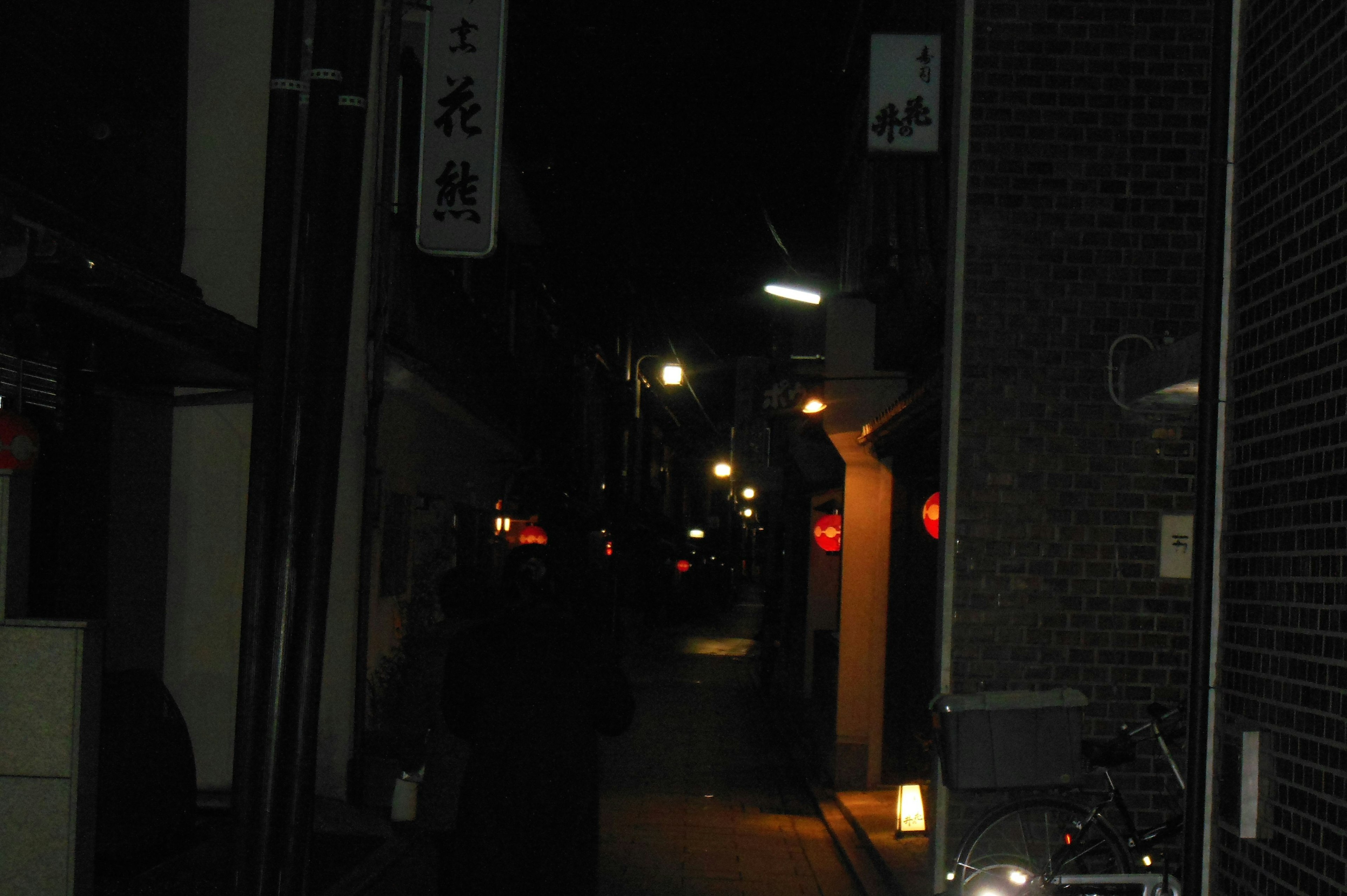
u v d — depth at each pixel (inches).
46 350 273.7
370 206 394.6
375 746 394.6
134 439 339.6
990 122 263.3
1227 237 151.5
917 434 377.1
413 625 476.7
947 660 255.1
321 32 212.4
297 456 207.0
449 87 430.0
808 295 478.3
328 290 210.7
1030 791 236.2
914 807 354.9
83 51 297.0
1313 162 129.4
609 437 1239.5
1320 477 124.4
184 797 294.8
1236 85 151.3
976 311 261.0
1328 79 126.6
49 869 191.2
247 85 375.9
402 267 432.8
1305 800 125.3
